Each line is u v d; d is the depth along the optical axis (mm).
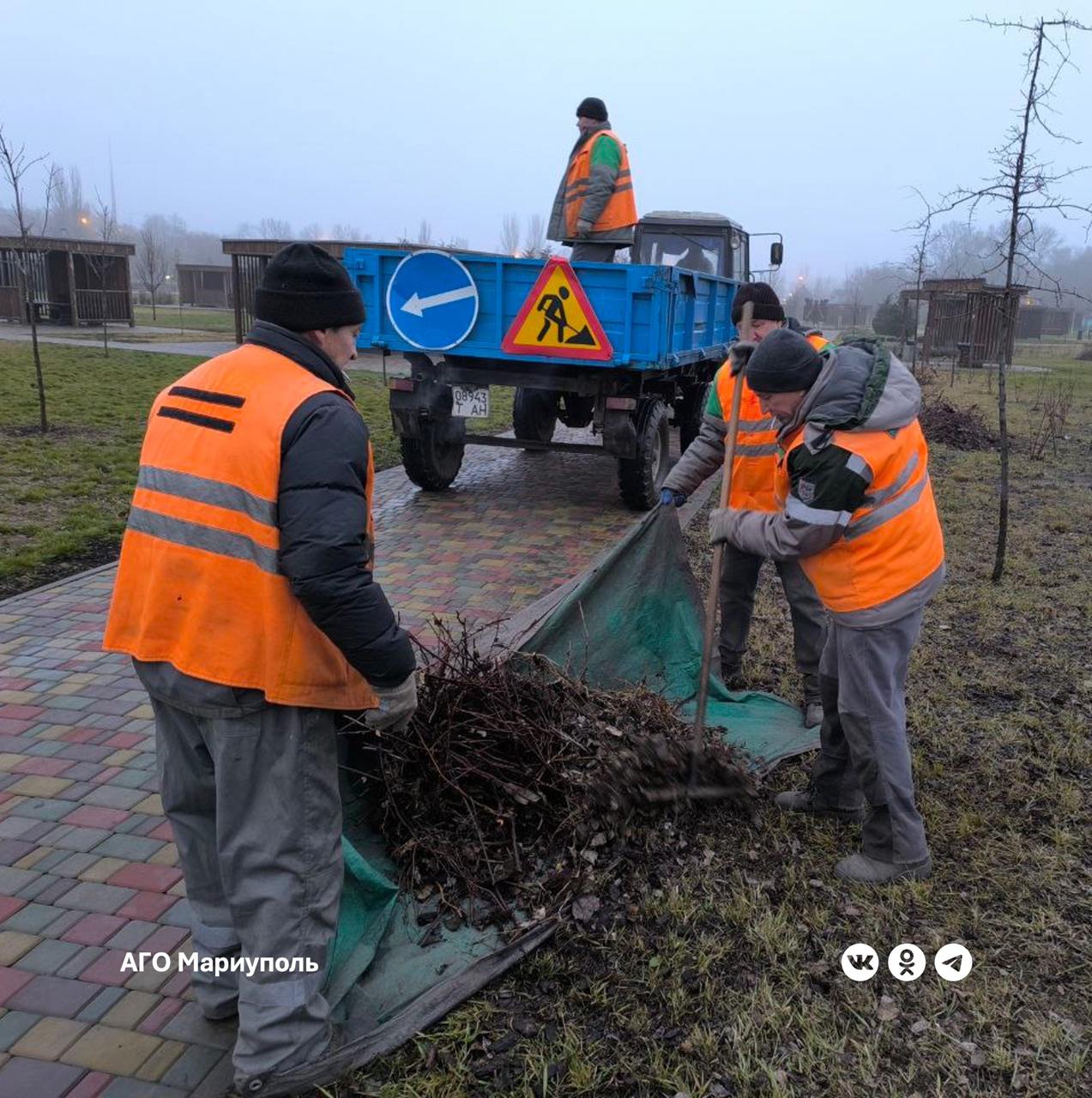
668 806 3244
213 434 1997
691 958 2637
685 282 7555
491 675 3330
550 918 2688
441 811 2959
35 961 2615
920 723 4121
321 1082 2193
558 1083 2227
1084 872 3084
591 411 9711
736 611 4305
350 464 1971
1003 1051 2340
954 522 8023
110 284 28922
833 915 2850
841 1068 2303
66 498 7738
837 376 2676
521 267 6816
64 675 4457
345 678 2113
